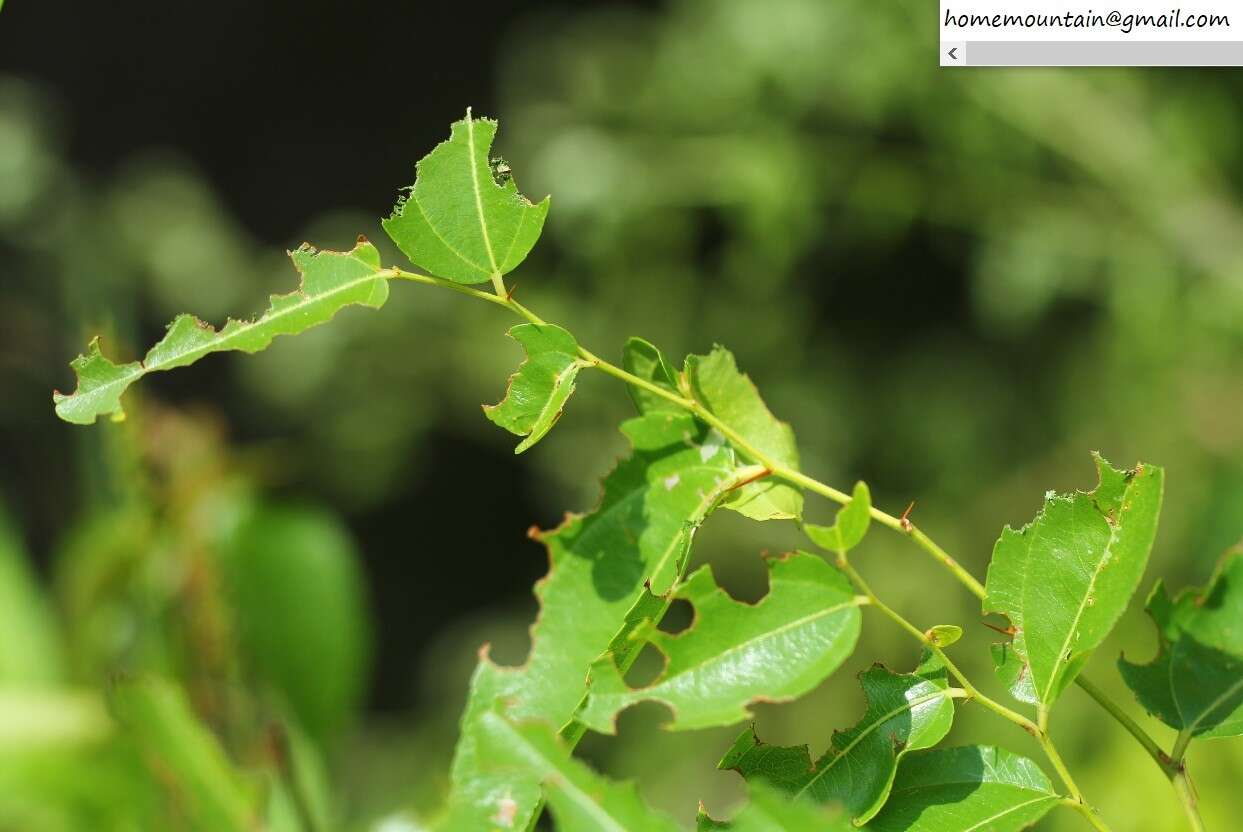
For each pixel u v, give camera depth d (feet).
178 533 3.14
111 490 3.18
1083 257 7.56
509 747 2.52
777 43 7.47
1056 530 2.60
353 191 12.37
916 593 7.45
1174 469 7.17
